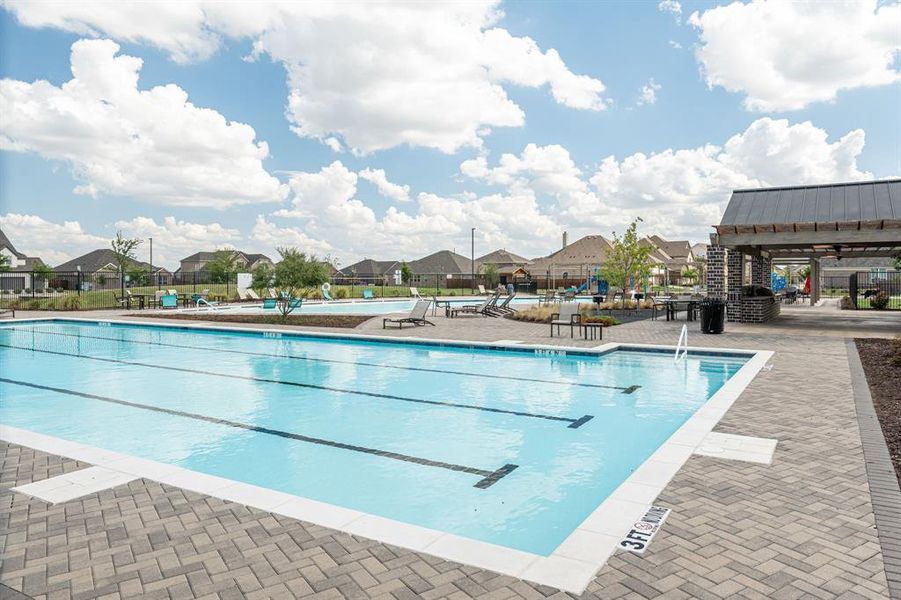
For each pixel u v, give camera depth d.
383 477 5.49
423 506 4.77
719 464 4.86
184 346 15.77
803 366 10.02
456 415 7.88
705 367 11.54
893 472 4.64
